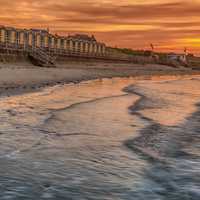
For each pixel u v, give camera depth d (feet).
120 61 454.40
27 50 243.40
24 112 63.67
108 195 25.48
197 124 55.52
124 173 30.60
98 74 259.39
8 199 24.20
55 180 28.45
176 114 66.80
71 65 312.71
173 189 26.76
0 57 214.07
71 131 48.29
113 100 90.07
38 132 46.80
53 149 38.34
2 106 70.18
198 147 40.27
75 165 32.73
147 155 36.55
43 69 216.95
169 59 618.85
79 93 110.22
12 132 46.16
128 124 54.70
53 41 304.91
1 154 35.63
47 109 69.00
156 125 54.19
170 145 41.11
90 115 62.90
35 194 25.27
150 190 26.50
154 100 93.30
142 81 203.62
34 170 30.86
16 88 113.29
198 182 28.35
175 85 166.91
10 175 29.27
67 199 24.56
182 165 33.04
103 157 35.65
